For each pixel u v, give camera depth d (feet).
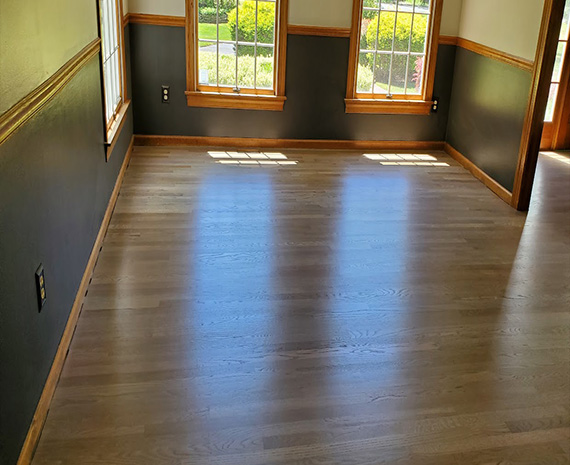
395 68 17.95
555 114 18.97
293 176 15.69
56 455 6.25
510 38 14.53
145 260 10.68
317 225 12.61
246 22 16.97
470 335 8.85
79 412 6.89
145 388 7.36
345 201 14.10
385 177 16.02
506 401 7.44
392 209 13.75
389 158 17.79
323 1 16.83
